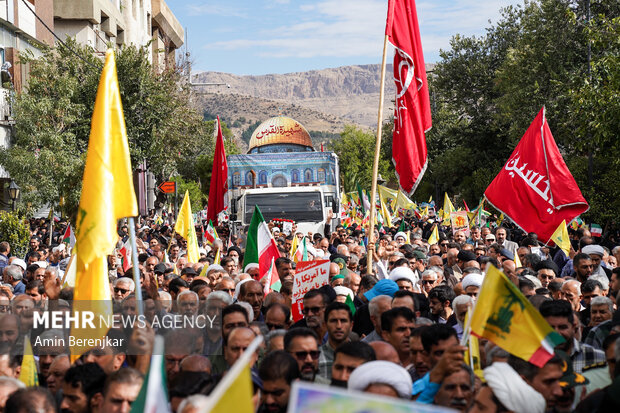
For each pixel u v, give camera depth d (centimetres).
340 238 1956
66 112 2569
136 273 622
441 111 5997
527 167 1424
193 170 6081
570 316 604
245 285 831
